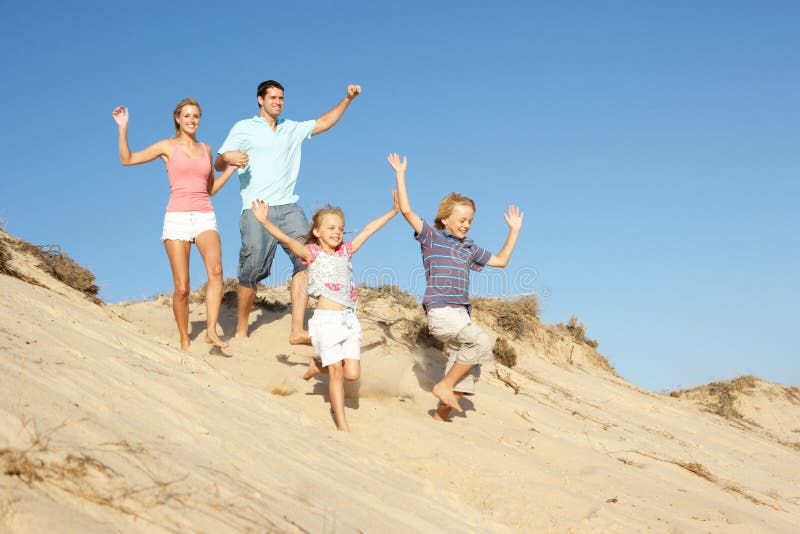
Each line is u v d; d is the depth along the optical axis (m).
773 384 23.34
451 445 6.28
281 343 8.92
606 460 7.43
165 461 3.42
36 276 8.46
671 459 8.51
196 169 7.68
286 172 8.52
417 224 7.12
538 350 16.55
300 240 8.28
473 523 4.59
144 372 5.07
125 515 2.80
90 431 3.41
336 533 3.38
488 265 7.35
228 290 11.22
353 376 6.26
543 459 7.02
